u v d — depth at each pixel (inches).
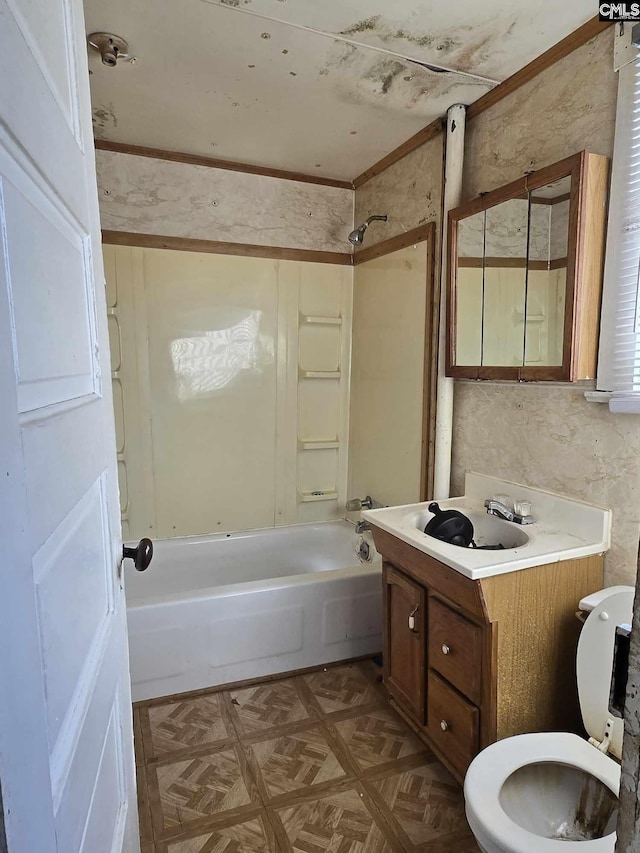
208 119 88.3
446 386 86.5
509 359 70.9
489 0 57.4
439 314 89.0
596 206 59.1
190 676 84.4
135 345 106.7
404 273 100.9
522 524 69.9
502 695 58.9
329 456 127.0
